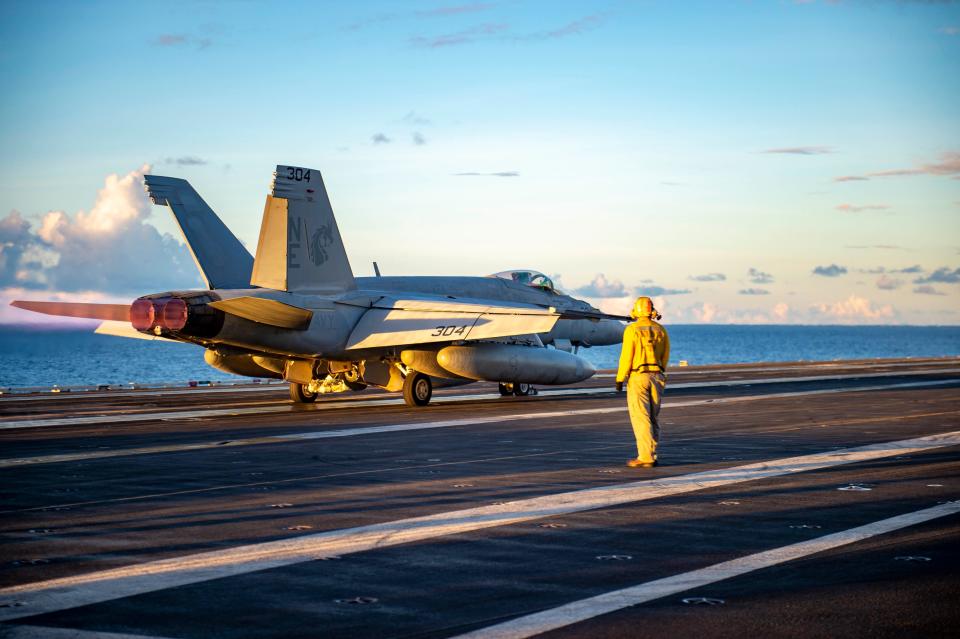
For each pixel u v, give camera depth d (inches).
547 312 1098.7
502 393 1386.6
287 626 266.8
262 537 387.5
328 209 1151.6
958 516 420.8
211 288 1166.3
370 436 805.2
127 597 297.4
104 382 3511.3
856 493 487.8
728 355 7731.3
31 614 279.1
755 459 631.8
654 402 601.6
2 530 404.2
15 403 1284.4
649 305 607.8
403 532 396.2
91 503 472.7
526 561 343.0
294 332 1095.6
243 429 871.7
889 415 979.3
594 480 541.6
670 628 260.2
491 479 548.4
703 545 366.6
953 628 257.6
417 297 1233.4
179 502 474.3
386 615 277.0
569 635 255.6
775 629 257.8
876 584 303.3
